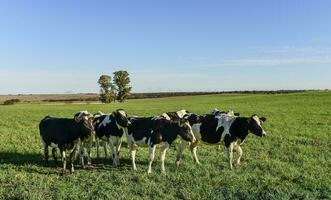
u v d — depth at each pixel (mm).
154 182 13781
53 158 18734
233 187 13062
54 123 16078
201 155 19625
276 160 18219
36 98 150000
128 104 94188
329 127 33125
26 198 11961
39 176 14883
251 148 22000
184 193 12461
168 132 15336
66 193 12578
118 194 12352
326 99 76688
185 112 18516
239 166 16703
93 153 20281
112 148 17219
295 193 12531
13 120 43094
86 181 14219
